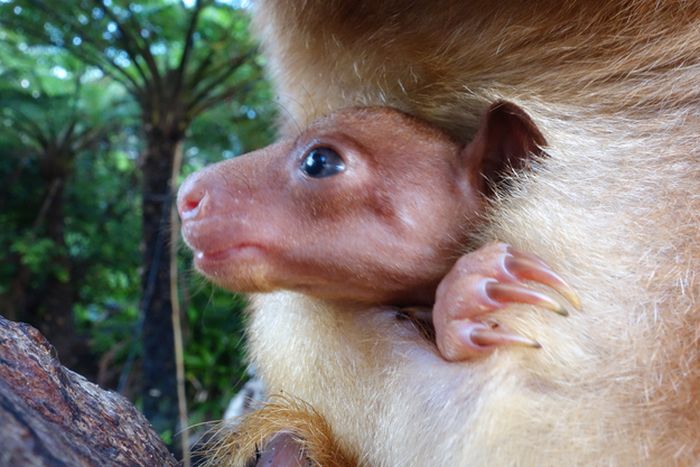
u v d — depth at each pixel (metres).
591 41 0.23
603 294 0.19
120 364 1.27
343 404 0.24
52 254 1.40
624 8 0.23
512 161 0.22
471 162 0.23
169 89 1.04
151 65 1.03
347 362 0.23
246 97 1.21
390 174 0.23
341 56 0.27
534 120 0.23
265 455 0.25
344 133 0.23
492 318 0.19
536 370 0.19
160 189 1.04
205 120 1.25
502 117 0.22
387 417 0.22
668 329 0.19
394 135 0.23
